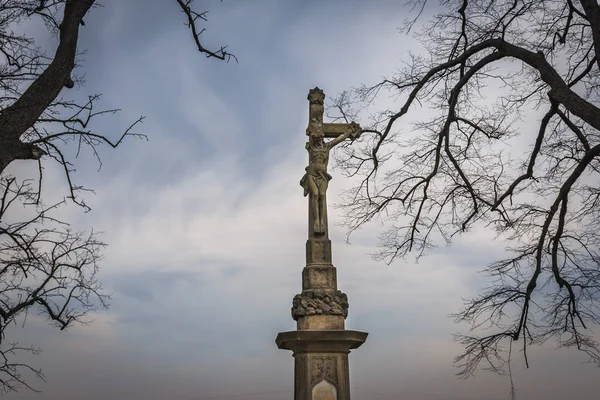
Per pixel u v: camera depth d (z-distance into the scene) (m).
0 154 8.82
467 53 13.50
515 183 13.62
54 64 9.61
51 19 10.81
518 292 12.99
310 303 12.78
